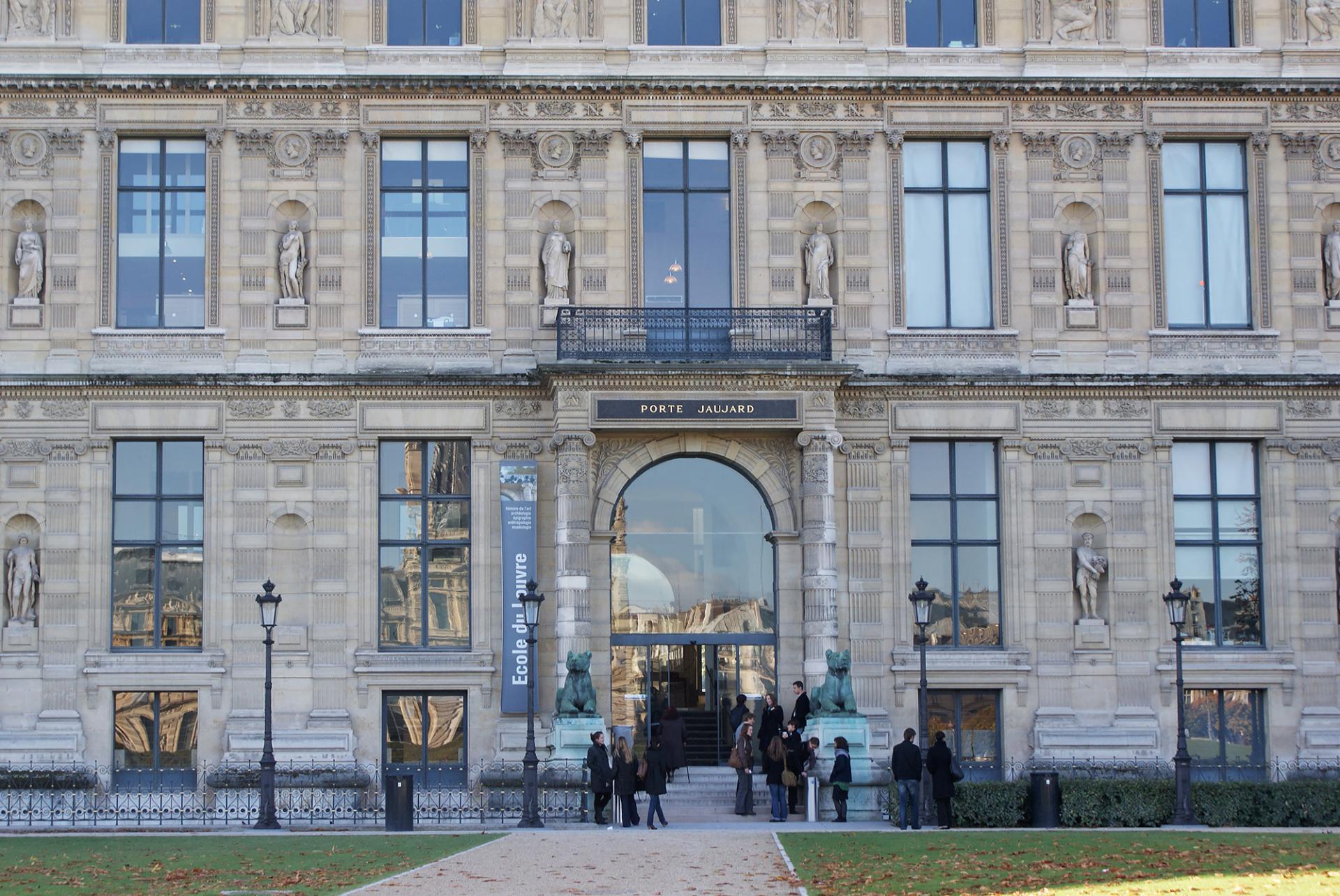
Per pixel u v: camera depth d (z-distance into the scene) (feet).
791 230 138.41
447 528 135.64
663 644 135.54
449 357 136.26
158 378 132.87
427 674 132.46
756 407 131.34
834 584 131.34
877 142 139.74
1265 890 80.89
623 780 119.03
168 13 138.72
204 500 133.80
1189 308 141.08
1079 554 136.36
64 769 128.47
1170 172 142.10
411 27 140.05
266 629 122.52
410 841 105.81
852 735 126.41
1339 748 135.23
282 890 81.92
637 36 139.85
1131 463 137.59
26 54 136.05
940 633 136.56
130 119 136.46
